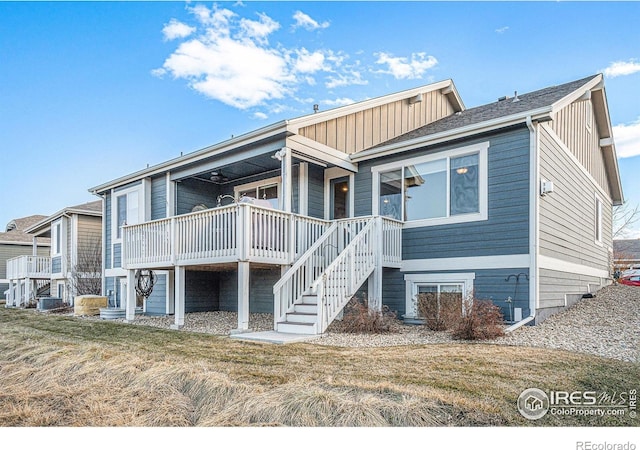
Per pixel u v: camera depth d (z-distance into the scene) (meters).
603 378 4.18
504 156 7.96
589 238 11.71
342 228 9.12
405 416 3.35
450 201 8.66
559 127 9.18
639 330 6.83
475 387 3.89
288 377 4.37
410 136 10.37
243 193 11.98
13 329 9.00
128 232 10.08
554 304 8.38
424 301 8.76
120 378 4.88
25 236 28.02
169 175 11.38
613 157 13.90
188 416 3.96
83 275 16.12
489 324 6.61
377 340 6.54
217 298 12.10
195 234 8.30
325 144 9.19
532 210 7.56
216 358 5.38
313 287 7.00
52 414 4.16
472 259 8.23
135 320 10.20
